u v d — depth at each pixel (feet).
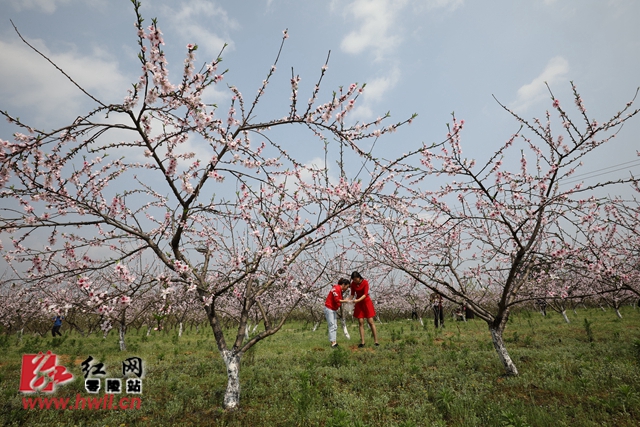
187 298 22.30
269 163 15.31
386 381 16.76
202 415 13.74
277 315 62.03
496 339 17.75
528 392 14.65
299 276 31.17
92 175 13.29
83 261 12.32
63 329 52.70
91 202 13.83
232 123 13.89
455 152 18.43
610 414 11.88
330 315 27.89
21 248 13.14
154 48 9.96
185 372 20.29
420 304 62.54
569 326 35.35
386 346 26.63
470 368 18.74
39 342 37.81
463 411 12.64
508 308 17.84
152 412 14.29
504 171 18.83
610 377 14.89
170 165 13.19
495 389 15.08
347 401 13.99
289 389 15.78
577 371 16.49
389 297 58.03
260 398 15.35
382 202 15.61
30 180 11.67
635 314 45.24
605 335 27.32
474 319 53.72
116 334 47.06
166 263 13.91
